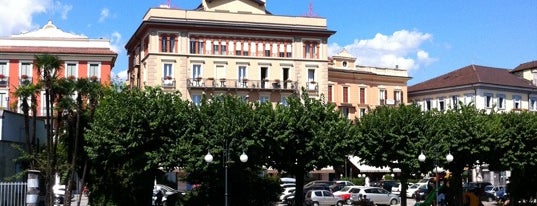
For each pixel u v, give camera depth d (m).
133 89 40.16
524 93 87.44
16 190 33.34
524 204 49.09
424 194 57.47
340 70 82.19
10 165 40.22
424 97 89.12
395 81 87.25
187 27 71.81
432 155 43.66
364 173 77.75
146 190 40.31
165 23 70.94
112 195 39.44
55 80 38.12
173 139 39.53
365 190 56.38
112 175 39.59
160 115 38.84
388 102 85.81
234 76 73.25
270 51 74.75
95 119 39.16
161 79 70.88
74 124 40.59
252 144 38.94
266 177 42.12
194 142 39.56
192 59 72.00
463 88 83.56
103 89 40.72
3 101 69.00
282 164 42.50
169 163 38.38
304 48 75.94
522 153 46.50
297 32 75.25
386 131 44.88
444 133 45.81
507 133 46.53
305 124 41.50
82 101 40.25
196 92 71.69
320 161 41.75
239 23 73.62
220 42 73.19
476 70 85.50
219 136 38.97
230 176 39.94
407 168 45.16
